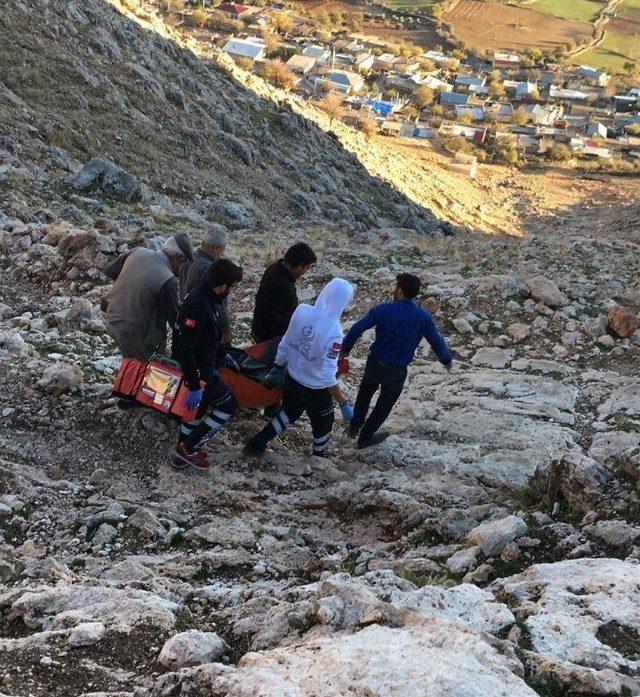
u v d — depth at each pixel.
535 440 8.09
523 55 135.38
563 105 110.75
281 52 110.44
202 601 4.70
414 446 7.88
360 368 10.26
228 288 6.54
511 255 18.12
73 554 5.78
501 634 3.82
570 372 10.23
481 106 103.06
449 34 141.38
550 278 14.41
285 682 3.15
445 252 17.86
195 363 6.59
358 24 141.38
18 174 19.17
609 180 66.50
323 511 6.72
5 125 22.27
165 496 6.68
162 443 7.34
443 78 116.12
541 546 5.36
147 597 4.43
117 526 6.11
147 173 24.91
